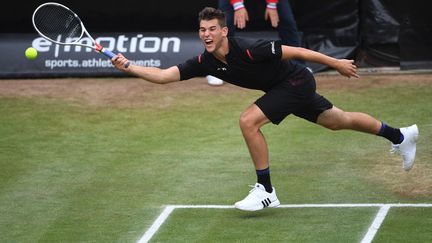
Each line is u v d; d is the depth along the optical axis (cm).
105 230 1739
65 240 1689
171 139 2428
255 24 3294
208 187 2012
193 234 1698
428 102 2727
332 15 3216
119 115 2678
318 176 2075
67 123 2602
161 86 3030
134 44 3166
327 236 1662
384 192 1939
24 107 2772
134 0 3306
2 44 3189
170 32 3219
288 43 2975
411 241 1622
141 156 2280
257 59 1705
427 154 2217
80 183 2066
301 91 1764
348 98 2806
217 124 2561
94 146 2377
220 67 1750
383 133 1891
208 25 1684
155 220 1791
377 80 3042
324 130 2478
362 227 1709
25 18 3338
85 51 3167
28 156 2292
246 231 1706
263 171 1759
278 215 1802
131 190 2003
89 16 3325
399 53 3192
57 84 3072
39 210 1877
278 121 1769
